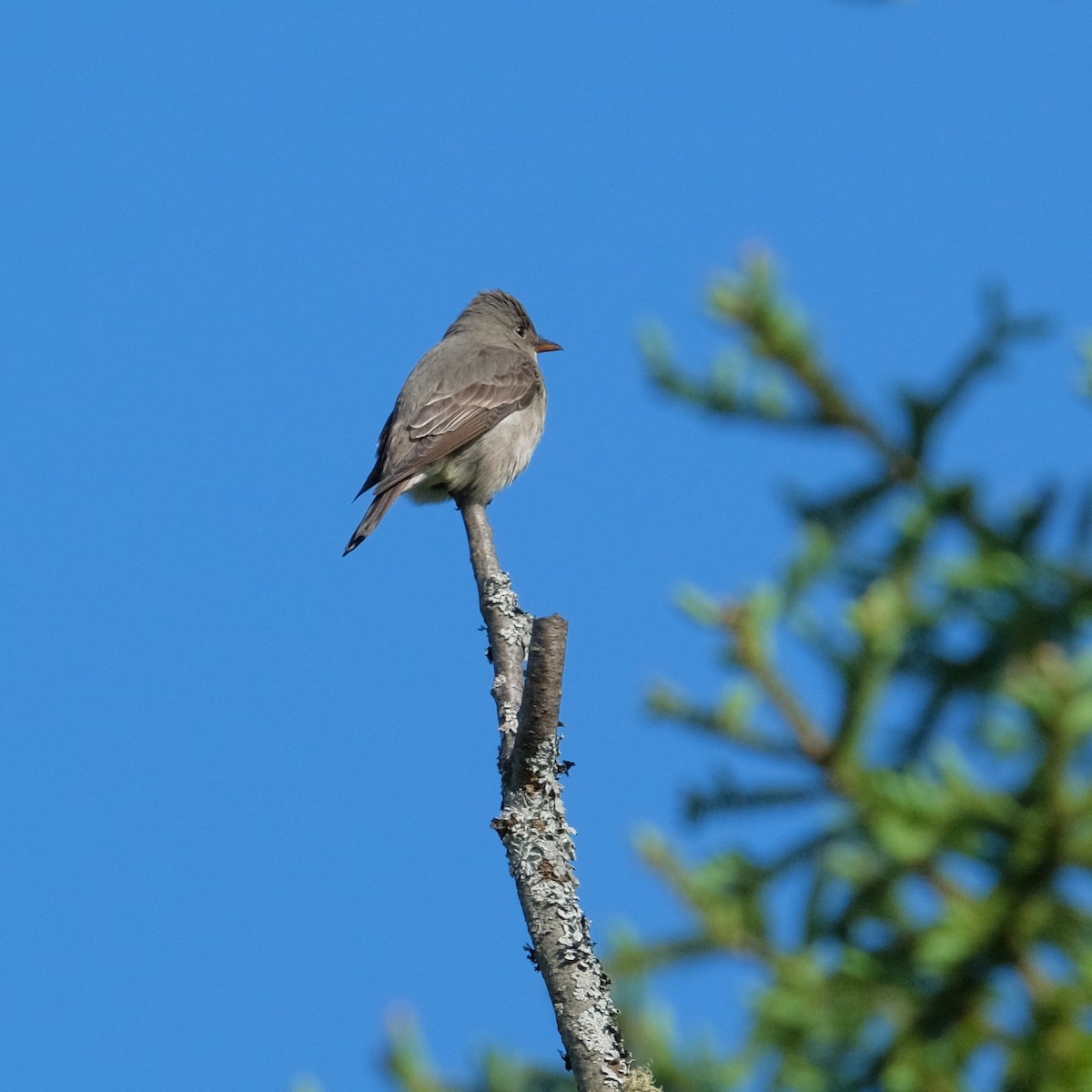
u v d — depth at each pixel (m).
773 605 5.58
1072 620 5.54
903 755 5.57
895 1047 4.55
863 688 5.30
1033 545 5.94
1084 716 4.23
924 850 4.46
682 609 5.61
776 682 5.51
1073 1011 4.31
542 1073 9.25
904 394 7.05
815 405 7.24
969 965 4.44
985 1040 4.51
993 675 5.54
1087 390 6.25
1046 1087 4.34
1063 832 4.27
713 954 5.38
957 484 5.96
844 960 4.58
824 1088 4.63
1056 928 4.39
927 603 5.67
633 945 5.71
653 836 5.64
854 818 5.11
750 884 5.31
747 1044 4.74
